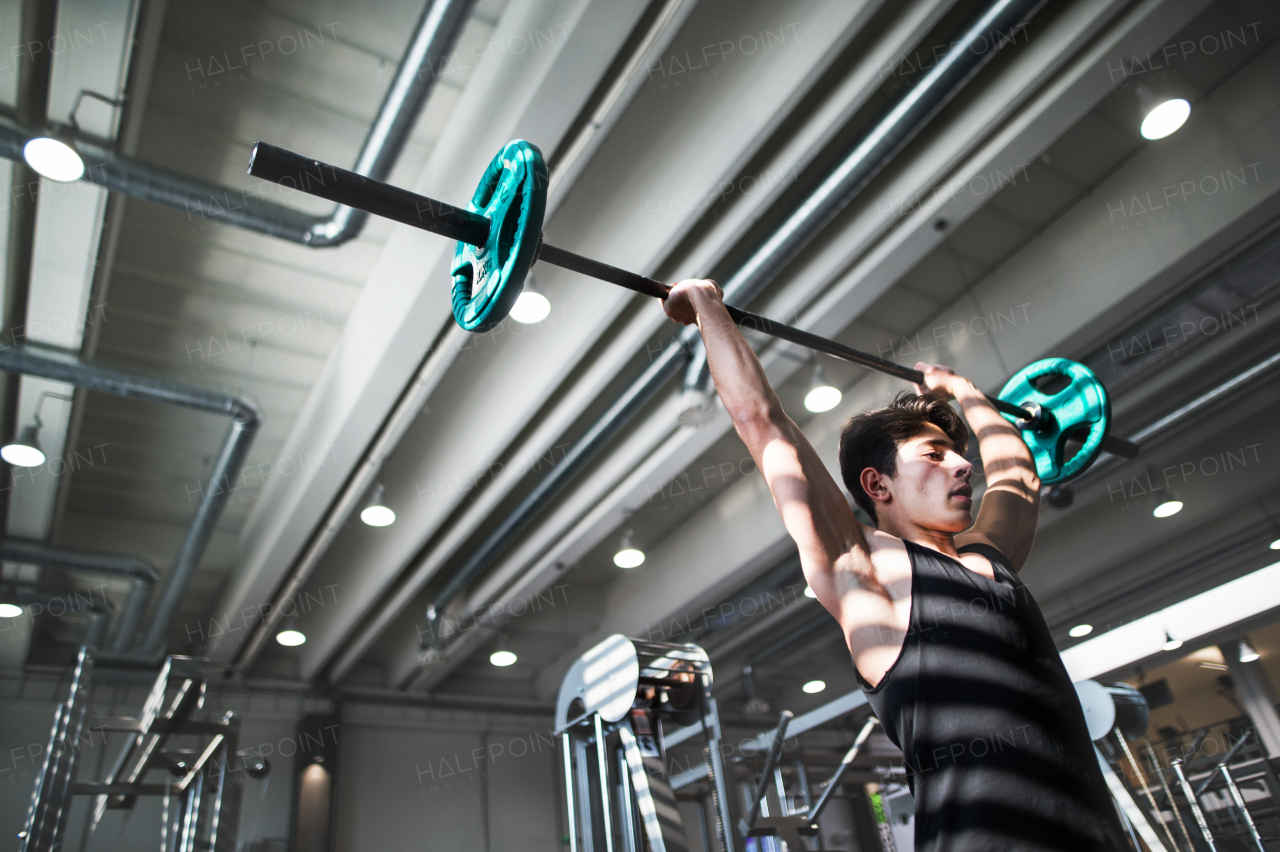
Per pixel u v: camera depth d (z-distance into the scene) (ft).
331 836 27.63
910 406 3.57
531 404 17.10
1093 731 12.39
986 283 18.22
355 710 30.89
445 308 15.31
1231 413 20.98
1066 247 16.85
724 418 18.78
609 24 11.20
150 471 22.62
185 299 17.98
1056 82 12.26
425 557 23.72
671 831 9.43
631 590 29.09
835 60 12.44
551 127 12.39
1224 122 14.85
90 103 13.35
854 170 12.59
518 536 24.29
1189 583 29.17
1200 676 39.27
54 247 14.64
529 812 32.68
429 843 30.04
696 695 10.90
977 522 3.77
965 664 2.53
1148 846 10.59
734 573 24.63
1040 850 2.13
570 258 4.28
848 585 2.88
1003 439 4.41
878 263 14.42
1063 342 16.57
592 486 21.53
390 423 17.99
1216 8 13.76
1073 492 21.84
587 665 10.91
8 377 16.69
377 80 14.70
